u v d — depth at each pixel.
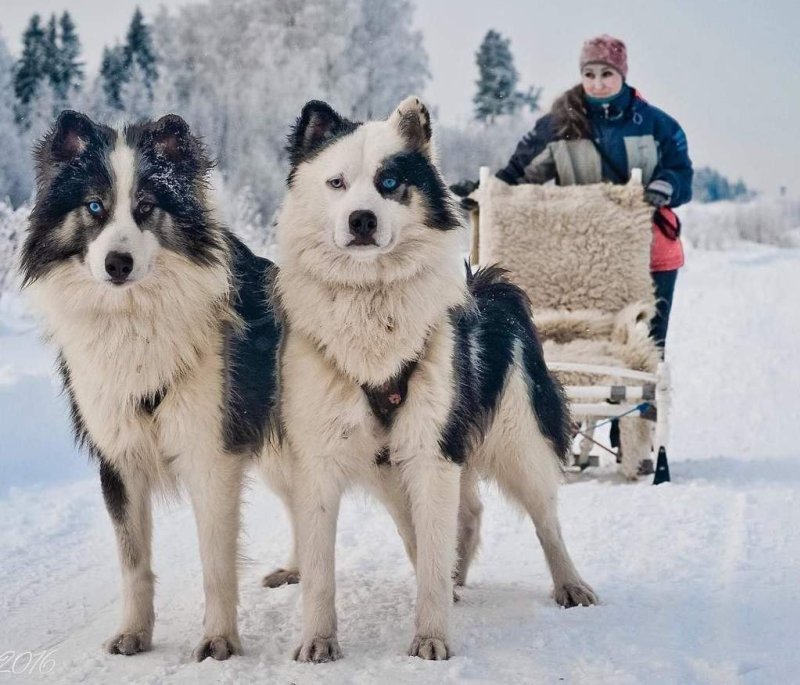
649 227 7.58
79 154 4.05
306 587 3.93
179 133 4.15
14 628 4.33
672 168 7.96
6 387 8.18
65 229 4.00
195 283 4.04
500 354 4.71
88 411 4.07
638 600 4.44
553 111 8.16
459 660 3.69
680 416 9.98
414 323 4.00
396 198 4.12
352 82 29.19
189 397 3.99
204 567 4.00
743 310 18.80
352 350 3.96
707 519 5.91
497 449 4.79
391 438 4.04
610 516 6.09
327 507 4.01
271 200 26.77
